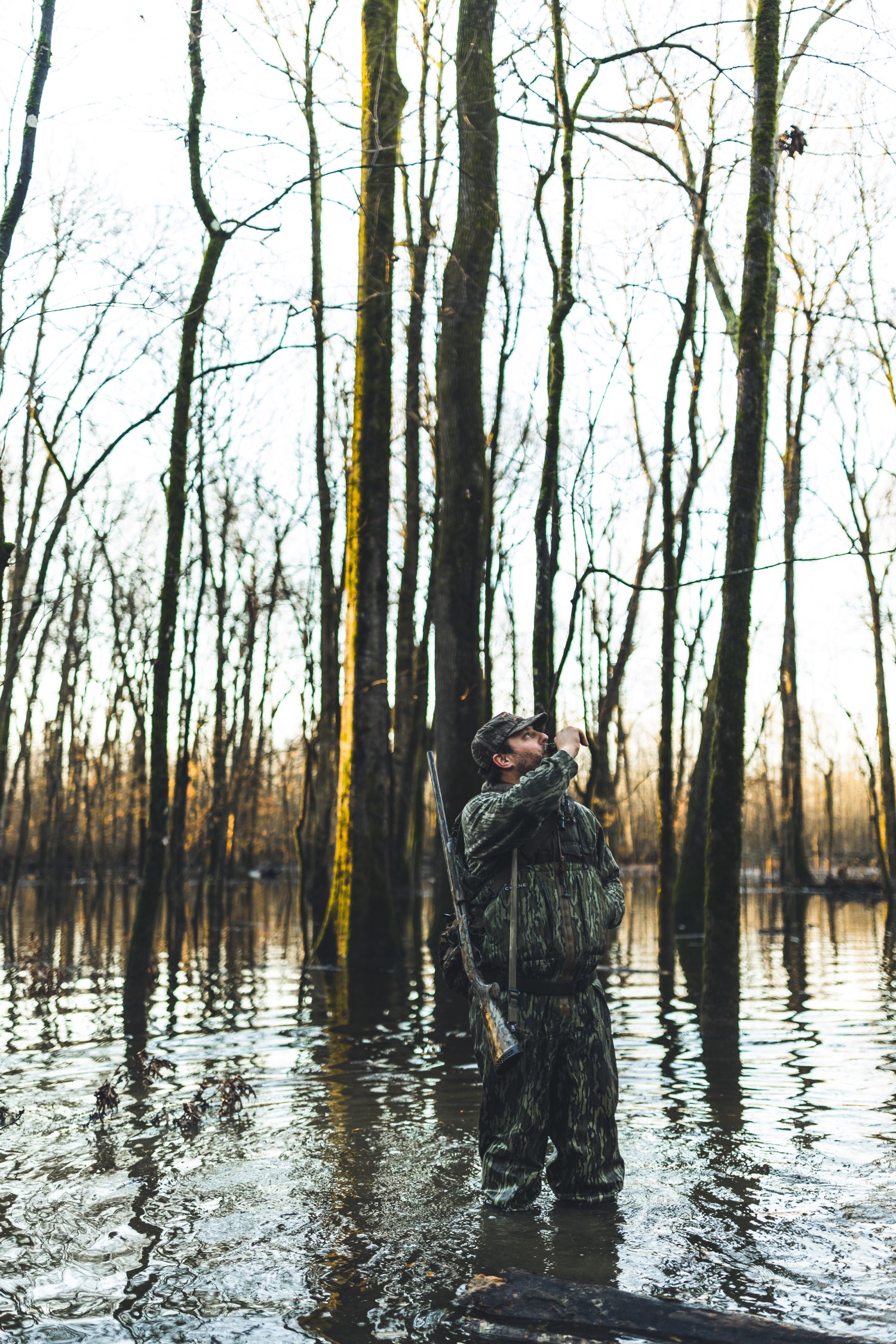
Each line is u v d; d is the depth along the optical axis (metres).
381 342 12.41
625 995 9.23
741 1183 3.74
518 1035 3.47
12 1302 2.87
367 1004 8.80
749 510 7.05
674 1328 2.61
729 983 6.91
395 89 12.36
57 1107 5.15
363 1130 4.57
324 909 16.36
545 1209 3.54
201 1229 3.38
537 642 9.09
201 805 32.59
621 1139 4.36
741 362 7.18
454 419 12.70
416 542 17.84
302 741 21.27
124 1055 6.61
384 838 12.25
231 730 26.22
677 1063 6.03
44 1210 3.58
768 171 7.36
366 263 12.27
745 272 7.29
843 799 76.44
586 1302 2.71
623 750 38.56
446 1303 2.82
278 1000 9.14
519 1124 3.56
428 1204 3.58
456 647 12.55
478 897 3.77
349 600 12.59
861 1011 8.00
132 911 22.77
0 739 16.98
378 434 12.40
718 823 7.00
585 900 3.66
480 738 3.96
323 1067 6.10
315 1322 2.73
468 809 3.75
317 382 16.06
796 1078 5.56
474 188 12.46
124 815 40.81
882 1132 4.41
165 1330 2.69
